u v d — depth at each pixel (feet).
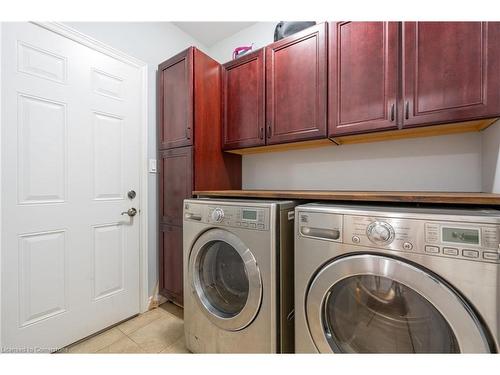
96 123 5.15
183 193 5.74
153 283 6.31
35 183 4.27
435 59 3.59
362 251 2.64
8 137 3.96
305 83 4.88
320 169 5.88
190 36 7.40
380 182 5.11
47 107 4.42
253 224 3.52
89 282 5.04
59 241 4.59
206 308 4.16
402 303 2.59
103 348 4.66
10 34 3.99
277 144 5.38
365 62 4.19
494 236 2.08
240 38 7.25
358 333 2.87
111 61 5.40
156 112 6.38
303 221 3.10
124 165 5.68
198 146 5.68
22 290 4.13
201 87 5.76
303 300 3.10
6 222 3.96
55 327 4.52
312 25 5.21
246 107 5.80
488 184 3.82
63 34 4.61
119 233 5.59
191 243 4.37
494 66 3.23
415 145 4.74
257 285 3.46
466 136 4.27
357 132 4.27
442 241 2.25
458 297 2.19
